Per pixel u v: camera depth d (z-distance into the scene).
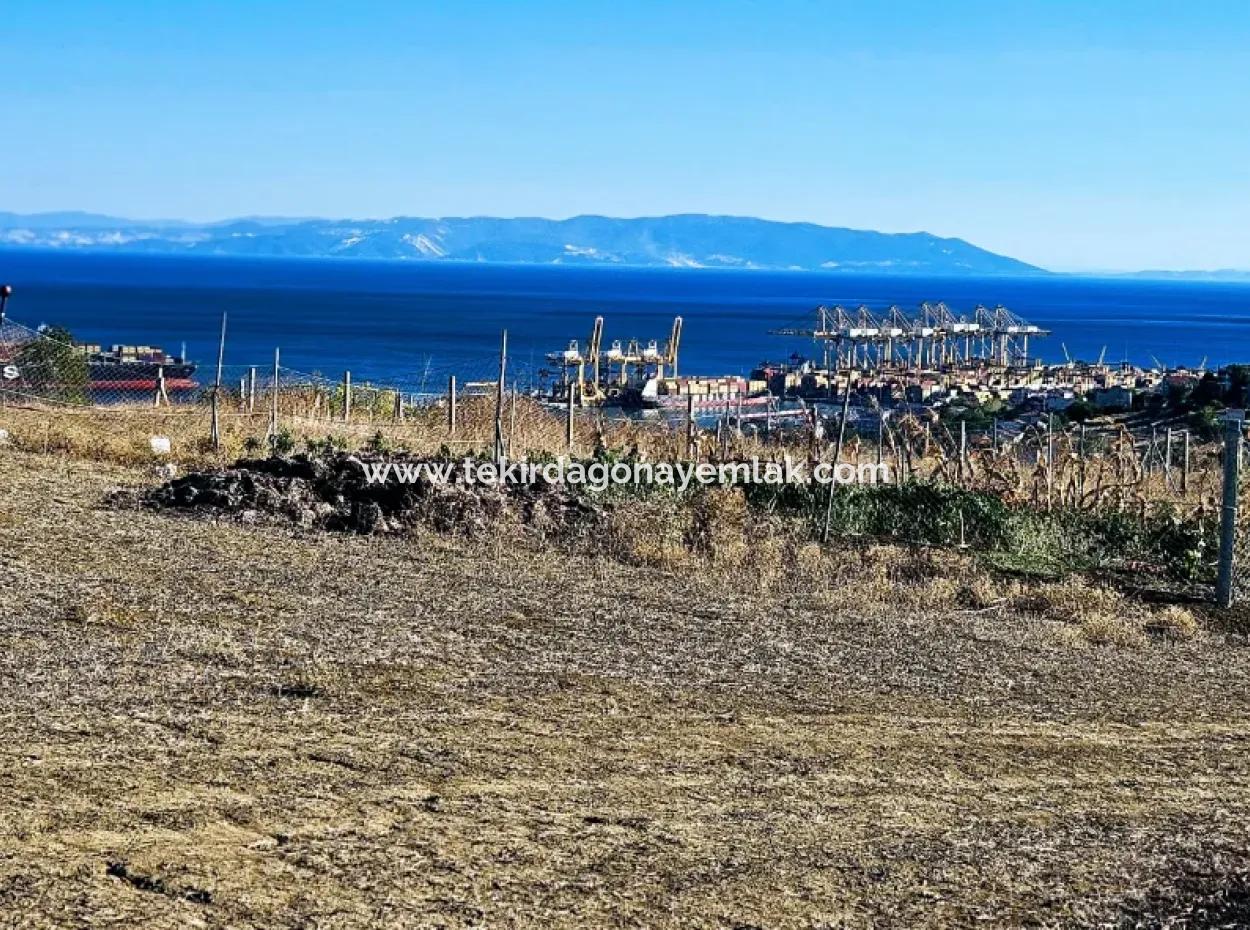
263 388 28.11
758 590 12.75
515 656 9.62
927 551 15.09
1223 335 146.75
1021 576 14.38
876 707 9.09
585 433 22.89
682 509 15.35
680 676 9.45
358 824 6.09
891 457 21.09
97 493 14.77
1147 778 7.96
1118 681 10.52
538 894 5.46
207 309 146.88
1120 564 15.05
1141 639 12.14
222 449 18.70
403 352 88.19
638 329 131.38
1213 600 13.77
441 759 7.17
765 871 5.93
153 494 14.59
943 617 12.41
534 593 11.81
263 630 9.67
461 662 9.32
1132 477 18.17
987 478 17.62
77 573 10.91
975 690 9.82
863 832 6.59
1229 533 13.54
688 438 19.73
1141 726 9.19
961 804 7.19
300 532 13.65
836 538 15.59
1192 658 11.63
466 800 6.55
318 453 16.67
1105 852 6.59
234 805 6.18
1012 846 6.57
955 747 8.29
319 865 5.56
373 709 8.02
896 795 7.25
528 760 7.29
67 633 9.05
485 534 14.16
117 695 7.79
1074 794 7.54
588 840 6.14
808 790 7.19
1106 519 16.03
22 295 172.88
